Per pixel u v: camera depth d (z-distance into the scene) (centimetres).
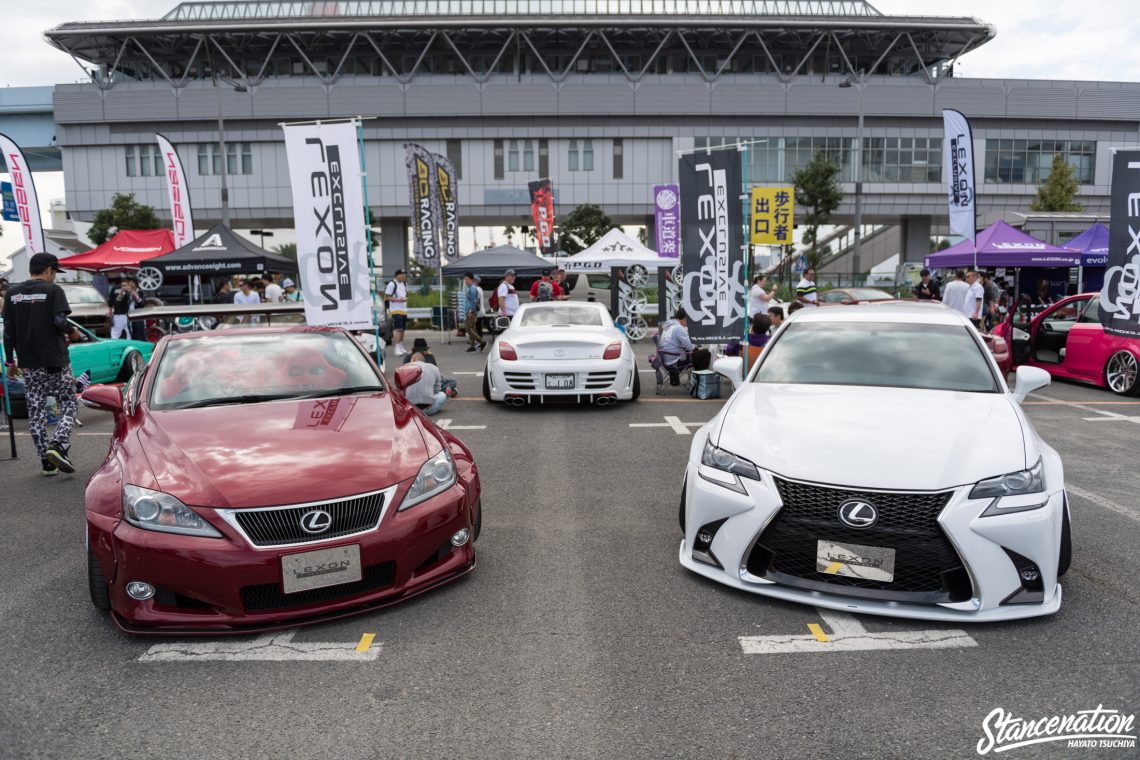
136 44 5000
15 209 1144
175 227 1725
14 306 582
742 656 292
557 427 771
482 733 243
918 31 4944
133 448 345
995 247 1600
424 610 337
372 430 359
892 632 310
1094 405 876
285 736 243
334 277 809
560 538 434
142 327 1398
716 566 352
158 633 302
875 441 330
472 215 5038
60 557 416
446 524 337
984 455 316
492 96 4872
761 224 2364
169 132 4934
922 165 5112
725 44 5184
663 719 250
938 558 302
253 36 4959
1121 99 5138
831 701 260
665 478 573
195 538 294
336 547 304
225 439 343
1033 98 5066
